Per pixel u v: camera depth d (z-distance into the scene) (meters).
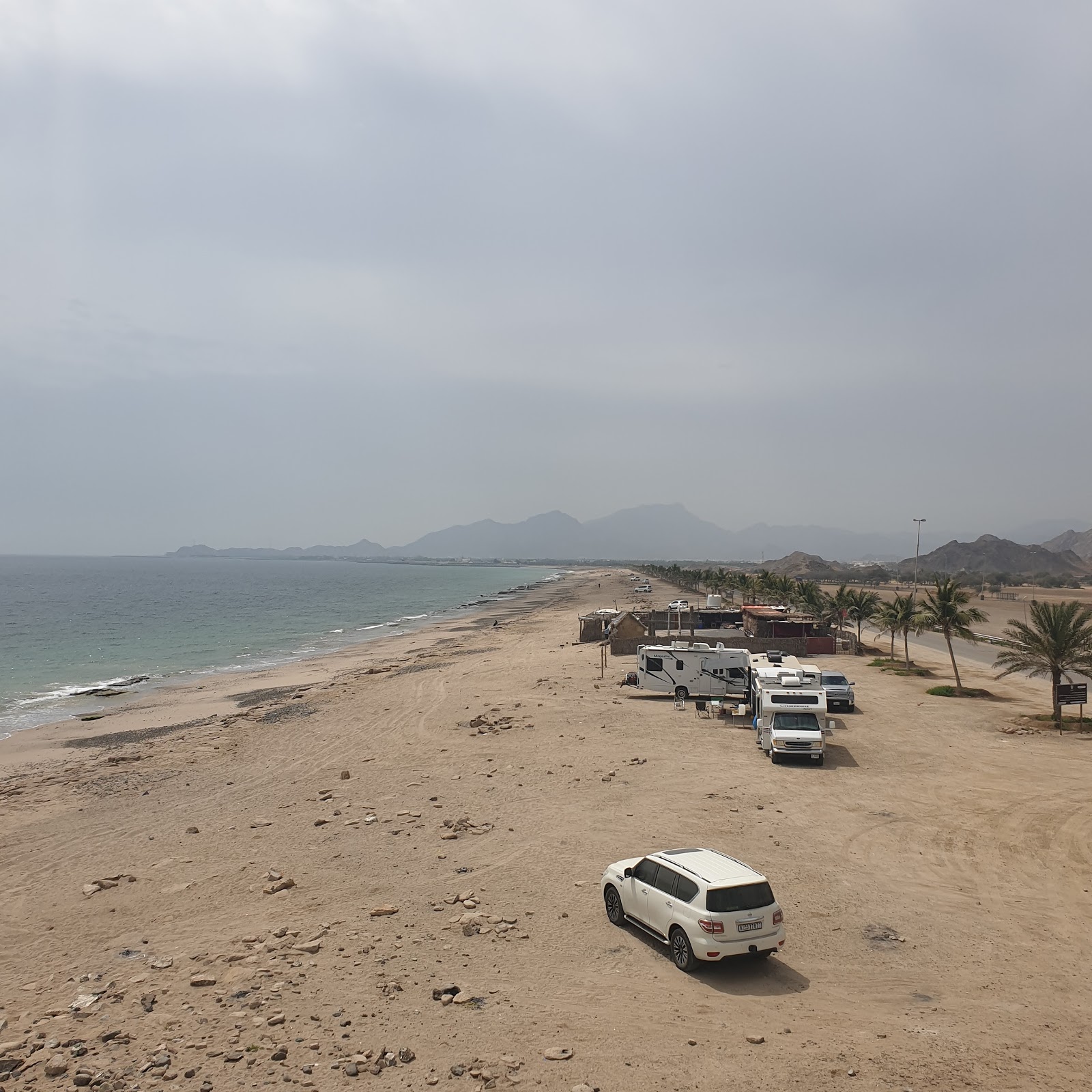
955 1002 13.91
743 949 14.57
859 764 31.39
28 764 36.97
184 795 29.47
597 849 21.83
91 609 141.75
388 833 23.67
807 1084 11.38
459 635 96.06
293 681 60.72
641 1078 11.54
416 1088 11.28
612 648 65.38
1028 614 112.06
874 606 69.56
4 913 19.11
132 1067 11.89
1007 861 20.98
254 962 15.46
